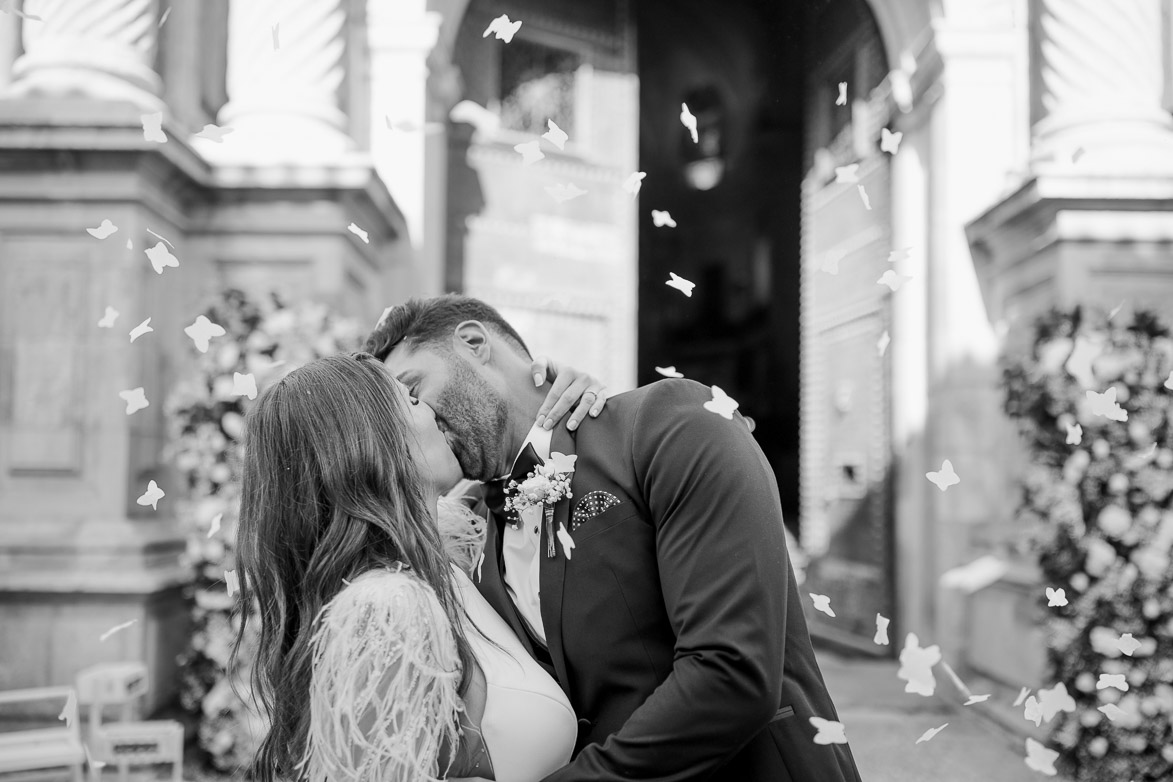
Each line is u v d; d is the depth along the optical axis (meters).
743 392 9.59
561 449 1.33
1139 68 4.68
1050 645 3.56
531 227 6.54
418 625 1.10
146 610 3.84
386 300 5.60
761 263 9.33
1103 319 3.68
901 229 5.79
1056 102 4.80
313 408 1.22
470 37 6.38
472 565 1.54
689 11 9.02
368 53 5.61
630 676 1.23
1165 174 4.21
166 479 4.44
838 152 6.79
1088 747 3.36
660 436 1.24
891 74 5.82
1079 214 4.32
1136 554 3.29
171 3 4.76
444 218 6.15
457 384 1.37
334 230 4.61
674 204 9.88
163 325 4.43
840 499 6.54
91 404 4.02
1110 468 3.37
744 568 1.12
